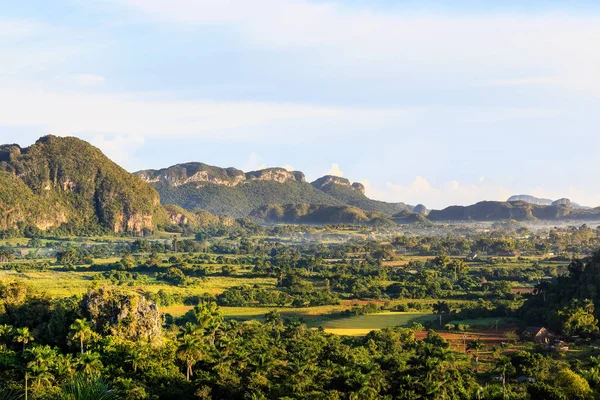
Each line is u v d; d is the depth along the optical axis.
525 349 148.00
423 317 197.25
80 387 29.22
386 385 107.00
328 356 127.50
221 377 105.62
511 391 104.94
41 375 94.75
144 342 124.44
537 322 177.38
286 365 113.50
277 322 166.00
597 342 150.38
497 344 156.38
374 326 184.88
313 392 99.62
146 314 130.50
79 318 129.88
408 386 105.75
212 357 115.62
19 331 120.31
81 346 116.81
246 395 100.62
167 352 120.56
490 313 191.50
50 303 145.12
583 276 191.75
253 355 115.75
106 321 128.00
